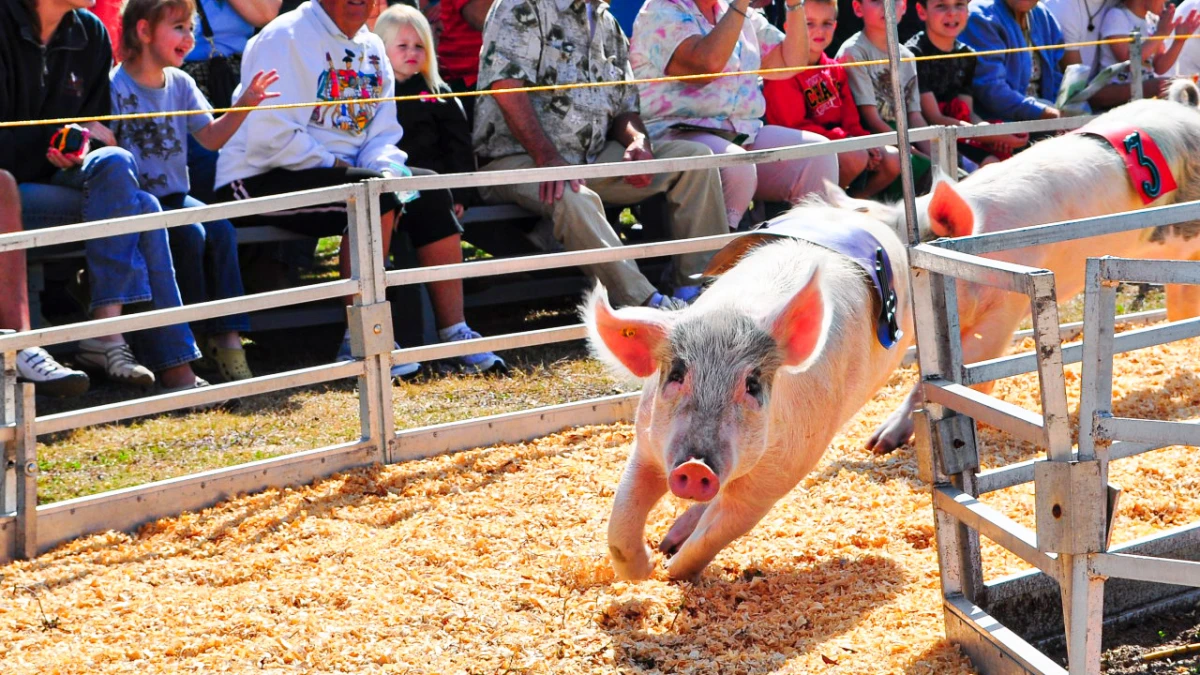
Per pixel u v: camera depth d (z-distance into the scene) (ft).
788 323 12.64
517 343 19.36
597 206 23.20
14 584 14.32
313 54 22.11
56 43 19.99
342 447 17.88
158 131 21.58
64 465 17.97
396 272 18.22
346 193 17.63
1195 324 11.76
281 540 15.58
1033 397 20.61
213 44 25.18
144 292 20.13
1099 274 9.68
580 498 16.72
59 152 19.26
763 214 26.91
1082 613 9.97
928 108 28.89
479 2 26.37
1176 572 9.68
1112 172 18.76
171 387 20.84
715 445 11.91
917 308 11.76
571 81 23.44
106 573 14.67
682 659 12.30
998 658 11.26
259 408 20.79
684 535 15.10
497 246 26.61
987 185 17.94
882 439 18.26
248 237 22.35
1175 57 33.14
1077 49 32.96
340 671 12.16
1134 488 16.19
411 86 24.56
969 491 11.96
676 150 24.25
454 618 13.20
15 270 18.67
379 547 15.24
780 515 16.03
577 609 13.44
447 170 24.77
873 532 15.25
